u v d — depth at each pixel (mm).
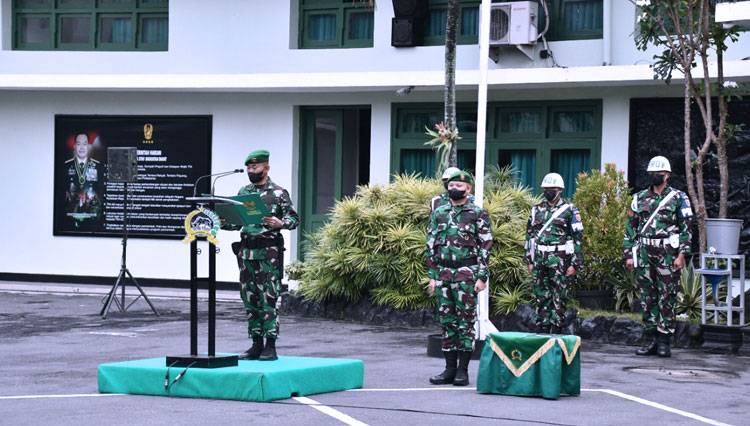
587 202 15227
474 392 9828
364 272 16047
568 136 18375
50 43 21719
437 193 16328
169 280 21156
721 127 14711
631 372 11430
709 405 9414
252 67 20516
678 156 17453
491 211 16031
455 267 10188
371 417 8422
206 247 20938
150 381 9469
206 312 17312
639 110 17812
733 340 13188
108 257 21516
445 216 10266
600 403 9312
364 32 20062
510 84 17750
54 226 21781
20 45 21891
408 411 8719
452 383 10359
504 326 15031
